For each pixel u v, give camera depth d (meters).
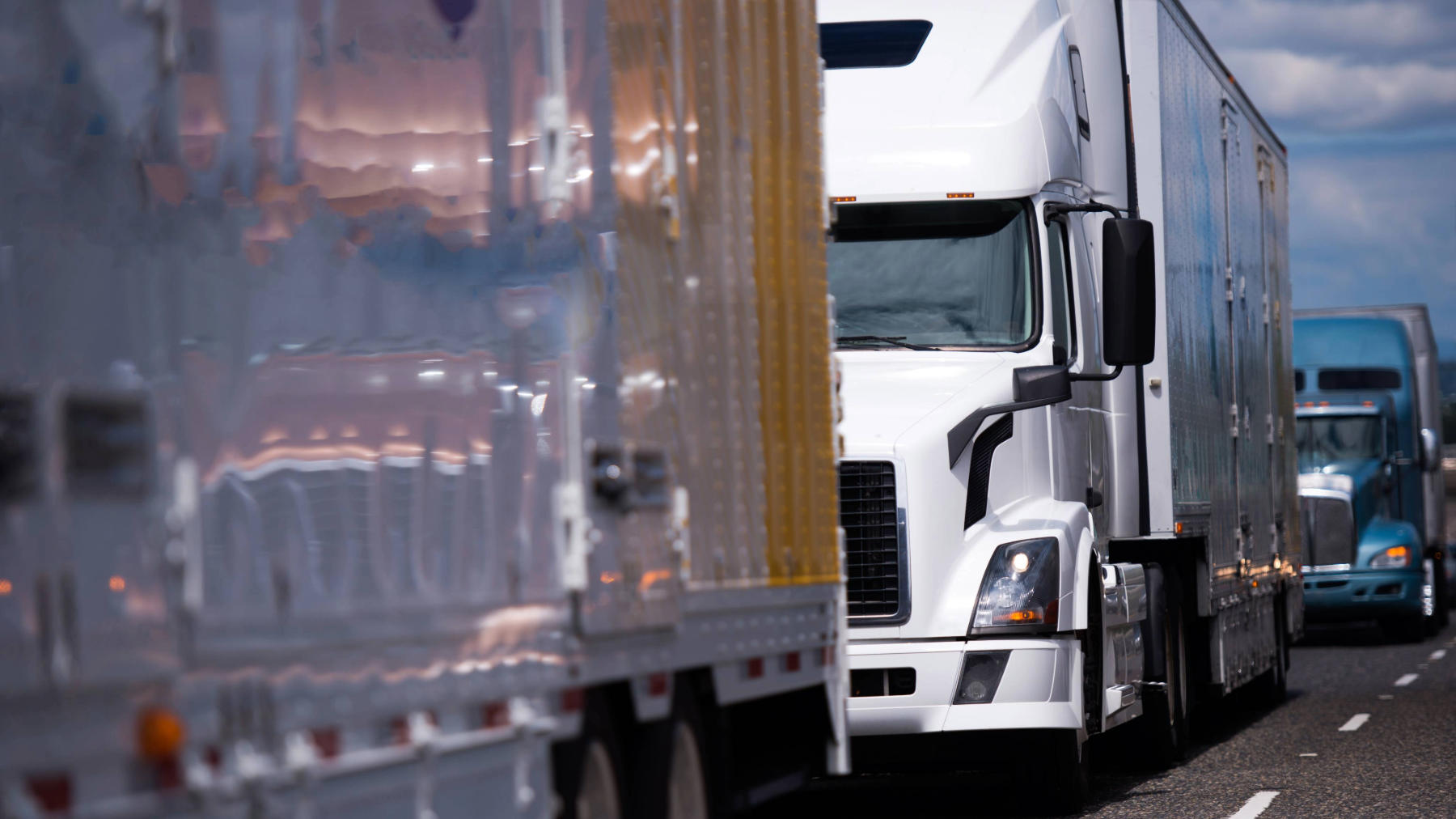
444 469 7.80
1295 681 37.03
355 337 7.27
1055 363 18.30
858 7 19.75
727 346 11.08
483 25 8.35
